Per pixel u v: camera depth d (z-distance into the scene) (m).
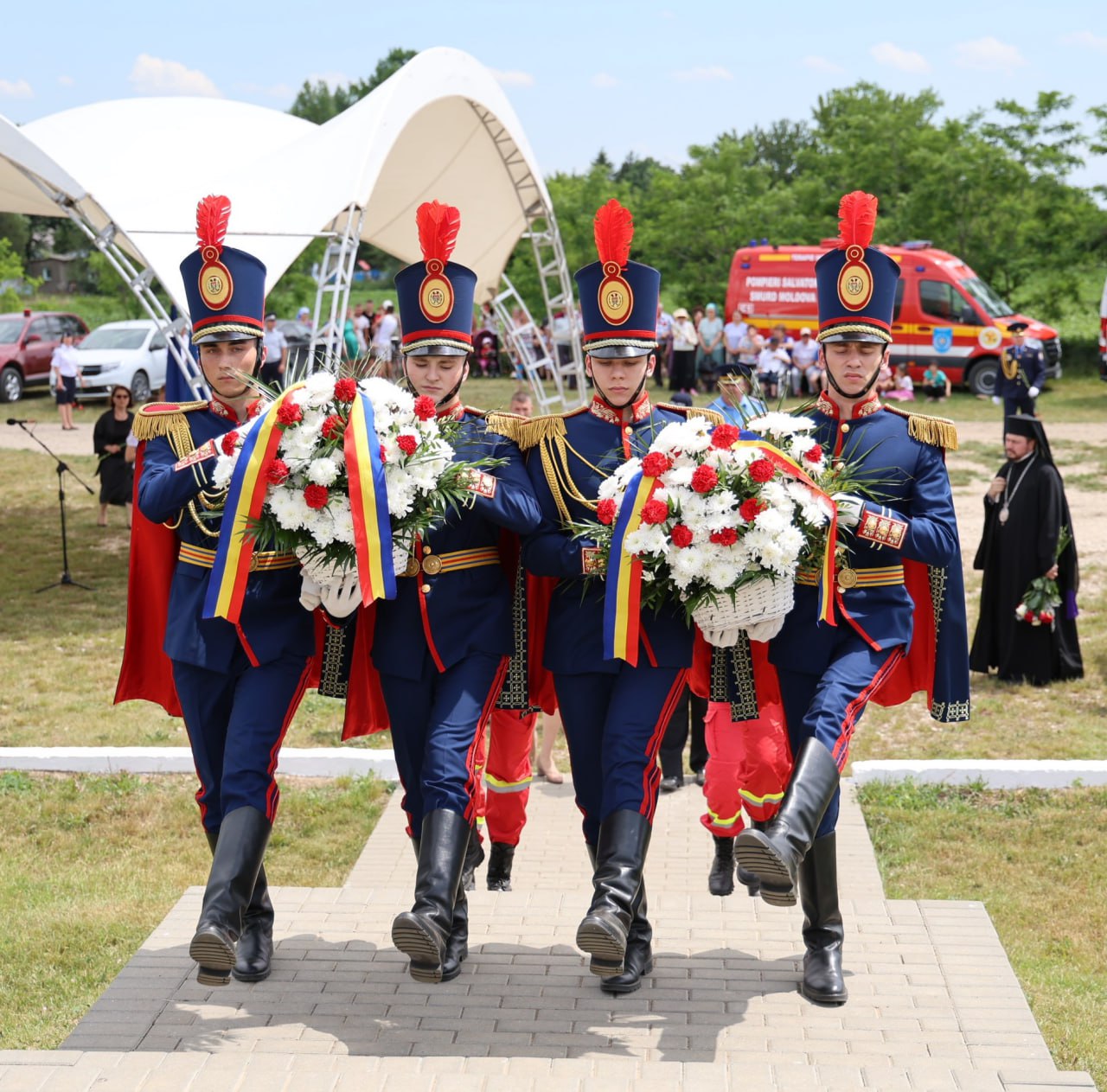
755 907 5.15
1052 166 31.19
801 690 4.38
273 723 4.18
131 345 25.78
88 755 7.83
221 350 4.34
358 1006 4.23
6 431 22.91
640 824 3.94
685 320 26.34
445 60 13.05
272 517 4.00
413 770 4.40
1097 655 9.88
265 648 4.22
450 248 4.30
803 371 24.22
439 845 3.90
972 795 7.31
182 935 4.79
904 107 35.72
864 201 4.34
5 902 6.10
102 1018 4.16
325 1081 3.65
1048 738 8.21
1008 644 9.30
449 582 4.29
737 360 25.98
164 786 7.59
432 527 4.19
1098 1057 4.67
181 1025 4.11
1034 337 25.77
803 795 3.87
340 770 7.78
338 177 12.08
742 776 5.40
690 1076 3.69
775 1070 3.71
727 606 4.06
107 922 5.81
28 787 7.52
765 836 3.64
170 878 6.38
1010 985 4.37
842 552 4.32
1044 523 9.05
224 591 3.96
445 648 4.25
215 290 4.31
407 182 15.73
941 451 4.46
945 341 25.28
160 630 4.70
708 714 5.56
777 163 74.81
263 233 11.77
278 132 14.48
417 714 4.32
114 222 11.57
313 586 4.13
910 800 7.23
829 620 4.13
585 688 4.27
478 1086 3.62
